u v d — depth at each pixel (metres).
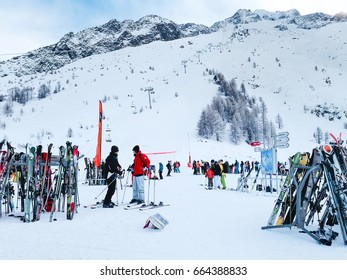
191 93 109.31
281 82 161.75
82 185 17.86
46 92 156.88
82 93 144.88
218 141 72.44
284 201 5.85
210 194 12.58
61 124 103.88
